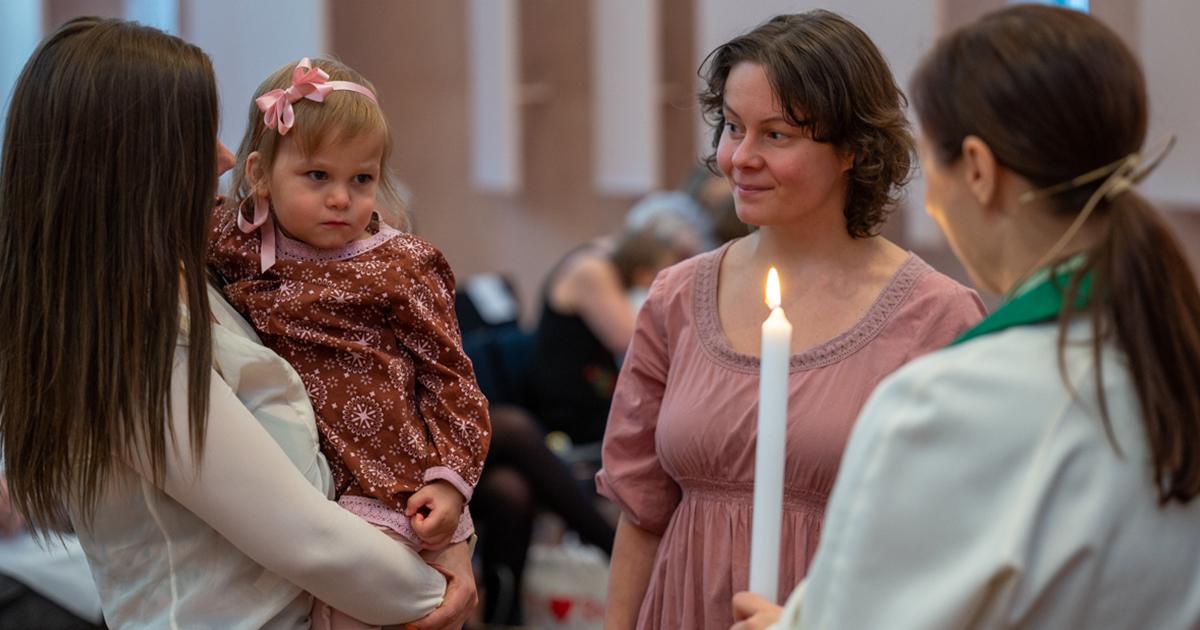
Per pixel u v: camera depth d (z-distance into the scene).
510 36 5.49
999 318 1.16
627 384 1.79
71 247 1.40
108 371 1.40
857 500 1.12
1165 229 1.10
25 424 1.44
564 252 6.25
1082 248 1.15
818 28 1.58
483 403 1.66
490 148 5.62
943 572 1.08
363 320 1.62
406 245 1.66
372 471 1.59
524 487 3.54
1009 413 1.10
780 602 1.59
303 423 1.54
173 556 1.50
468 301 4.56
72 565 2.36
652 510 1.76
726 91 1.61
